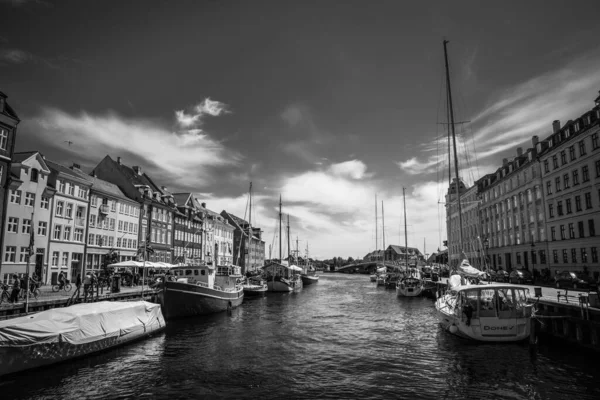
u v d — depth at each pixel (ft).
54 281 143.02
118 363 64.03
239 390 51.93
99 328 69.77
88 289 105.70
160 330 89.56
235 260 374.63
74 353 64.13
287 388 52.70
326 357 68.80
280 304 159.74
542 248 183.73
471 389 51.75
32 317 62.64
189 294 109.29
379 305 155.02
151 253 210.38
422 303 161.07
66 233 151.12
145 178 239.09
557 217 171.63
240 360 66.64
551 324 78.23
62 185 150.41
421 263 484.33
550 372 57.67
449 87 112.47
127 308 78.69
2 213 116.88
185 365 63.31
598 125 140.87
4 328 55.26
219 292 121.90
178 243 246.88
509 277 156.35
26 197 131.95
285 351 73.20
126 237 191.21
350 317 119.14
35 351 58.13
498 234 238.07
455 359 65.57
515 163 216.33
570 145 160.56
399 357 68.28
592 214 146.51
